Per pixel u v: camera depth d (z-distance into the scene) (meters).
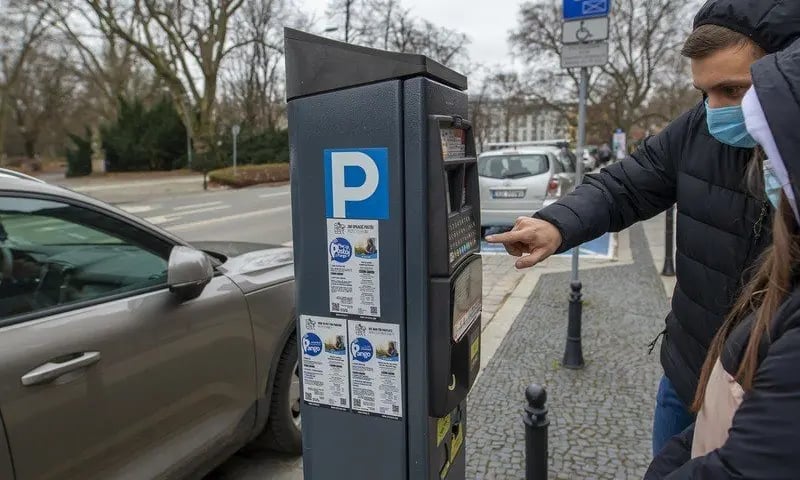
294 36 1.53
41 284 2.05
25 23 29.11
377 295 1.54
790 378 0.78
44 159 56.22
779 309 0.89
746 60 1.25
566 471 2.76
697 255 1.56
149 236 2.38
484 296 6.13
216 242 3.54
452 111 1.55
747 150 1.40
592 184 1.82
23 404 1.71
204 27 30.81
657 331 4.71
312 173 1.57
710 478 0.85
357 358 1.61
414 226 1.47
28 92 44.09
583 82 4.30
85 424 1.89
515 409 3.38
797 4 1.18
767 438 0.78
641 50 39.97
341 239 1.56
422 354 1.52
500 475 2.73
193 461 2.29
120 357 2.01
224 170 27.56
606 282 6.56
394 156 1.45
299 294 1.66
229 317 2.49
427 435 1.58
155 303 2.20
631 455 2.88
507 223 8.98
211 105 32.19
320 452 1.72
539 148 9.59
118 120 36.38
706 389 1.07
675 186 1.75
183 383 2.25
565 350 4.05
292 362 2.91
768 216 1.34
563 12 4.27
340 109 1.50
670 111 47.28
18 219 2.03
